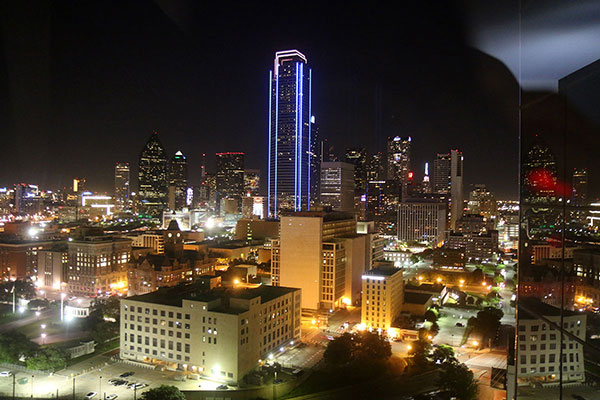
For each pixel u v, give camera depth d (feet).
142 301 636.07
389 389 542.57
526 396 67.05
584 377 54.19
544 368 61.57
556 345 59.41
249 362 589.73
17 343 634.02
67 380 570.87
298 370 599.57
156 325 620.90
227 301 620.49
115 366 618.44
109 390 542.16
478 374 588.50
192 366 593.01
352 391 538.47
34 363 593.01
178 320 604.08
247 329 584.81
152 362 623.36
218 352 573.74
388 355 606.14
